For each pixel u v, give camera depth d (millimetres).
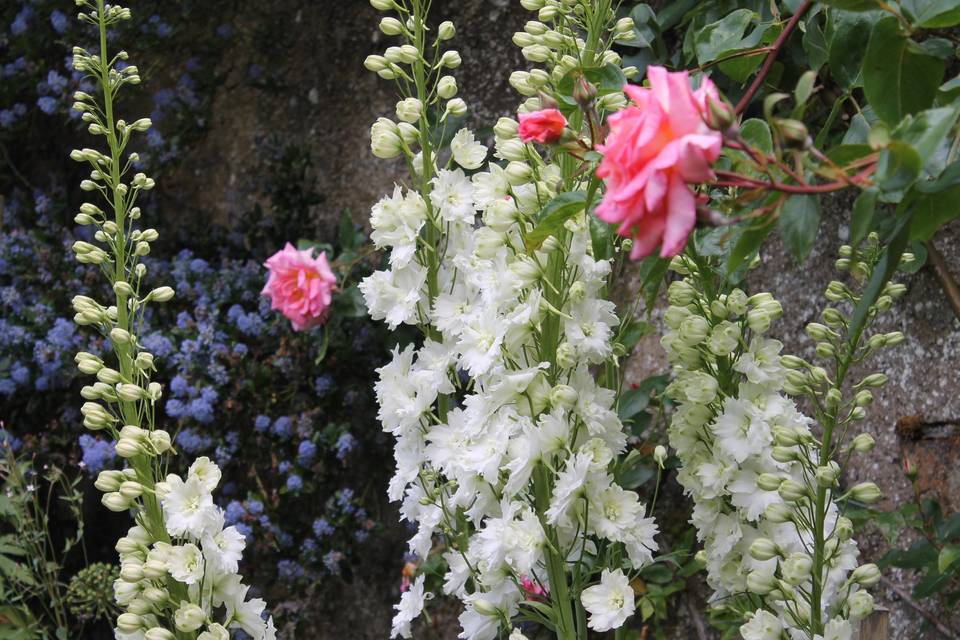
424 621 1755
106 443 1743
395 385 1206
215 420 1812
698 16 1482
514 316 1081
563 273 1118
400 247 1208
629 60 1565
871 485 1053
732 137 805
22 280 1992
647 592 1555
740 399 1083
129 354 1148
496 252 1108
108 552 2020
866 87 904
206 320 1852
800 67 1448
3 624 1754
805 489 1027
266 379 1810
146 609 1088
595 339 1103
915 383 1419
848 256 1101
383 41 1972
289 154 1973
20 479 1758
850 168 827
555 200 995
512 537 1063
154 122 2098
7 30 2174
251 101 2107
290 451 1818
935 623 1364
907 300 1432
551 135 971
